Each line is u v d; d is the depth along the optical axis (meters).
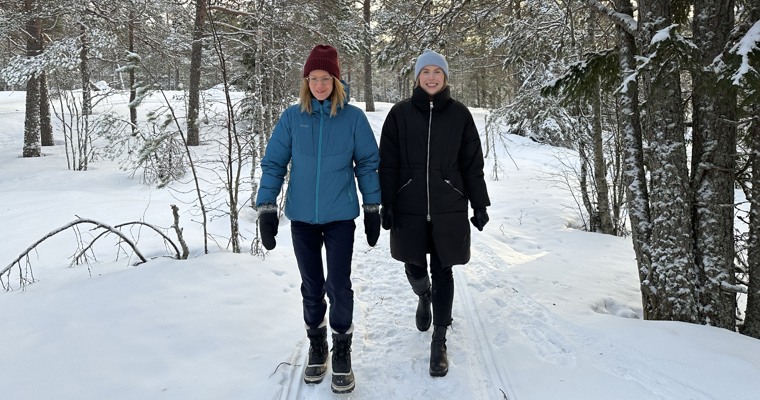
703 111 3.01
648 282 3.12
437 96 2.50
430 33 5.48
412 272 2.74
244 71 8.99
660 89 2.91
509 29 7.40
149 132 6.38
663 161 2.96
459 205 2.55
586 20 5.75
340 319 2.31
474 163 2.58
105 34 11.23
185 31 9.12
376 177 2.38
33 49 13.16
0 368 2.35
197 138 11.15
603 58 3.66
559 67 7.13
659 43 2.47
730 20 2.95
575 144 7.30
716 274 2.95
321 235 2.43
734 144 2.98
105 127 6.95
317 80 2.24
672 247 2.97
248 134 6.43
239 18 9.74
